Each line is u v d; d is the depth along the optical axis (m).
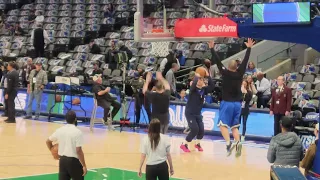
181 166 11.88
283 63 20.67
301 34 8.30
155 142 8.27
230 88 11.35
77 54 24.27
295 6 8.19
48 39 24.81
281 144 8.22
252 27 8.67
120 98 17.61
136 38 9.66
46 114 19.75
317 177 8.22
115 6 26.92
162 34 9.78
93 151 13.34
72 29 26.67
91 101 18.77
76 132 8.27
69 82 18.45
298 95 17.22
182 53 21.02
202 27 9.28
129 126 17.59
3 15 28.94
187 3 15.63
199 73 13.08
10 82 17.77
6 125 17.34
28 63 20.03
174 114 17.00
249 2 23.44
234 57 20.75
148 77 12.68
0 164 11.67
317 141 8.41
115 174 10.97
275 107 14.51
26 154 12.77
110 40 24.62
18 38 26.86
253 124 15.87
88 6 27.33
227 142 11.42
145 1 17.44
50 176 10.66
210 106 16.52
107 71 20.86
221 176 11.02
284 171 6.98
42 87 18.91
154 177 8.35
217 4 23.81
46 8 28.38
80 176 8.30
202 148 14.14
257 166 12.05
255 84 17.03
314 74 18.75
